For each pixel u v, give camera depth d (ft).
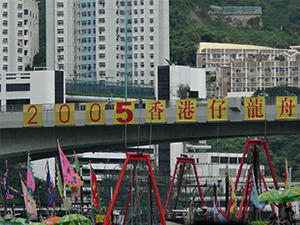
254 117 304.50
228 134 321.52
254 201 185.98
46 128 337.11
